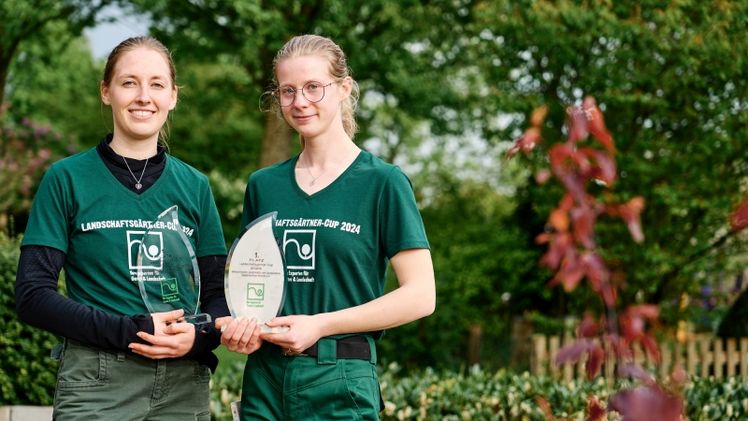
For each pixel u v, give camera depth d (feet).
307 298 9.64
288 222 9.78
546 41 32.73
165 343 9.50
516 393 17.74
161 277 9.75
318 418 9.45
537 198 34.50
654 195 33.12
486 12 34.30
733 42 31.07
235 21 44.24
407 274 9.62
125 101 9.86
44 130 48.37
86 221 9.68
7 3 41.60
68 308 9.33
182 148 57.77
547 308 39.06
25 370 16.44
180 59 48.39
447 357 36.45
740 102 32.63
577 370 26.25
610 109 33.58
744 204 7.70
